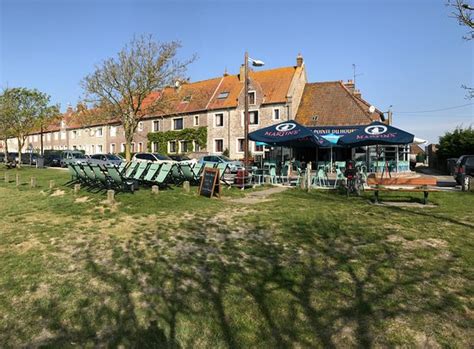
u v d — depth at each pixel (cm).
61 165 3984
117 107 2727
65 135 6838
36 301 502
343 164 1794
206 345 408
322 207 1062
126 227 871
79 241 763
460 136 3572
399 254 646
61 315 465
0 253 702
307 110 3822
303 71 4119
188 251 684
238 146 4122
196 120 4506
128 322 447
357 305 477
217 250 689
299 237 751
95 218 971
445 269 580
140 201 1170
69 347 402
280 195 1348
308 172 1527
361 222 865
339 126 3481
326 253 661
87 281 561
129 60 2631
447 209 1040
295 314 461
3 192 1627
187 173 1518
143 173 1514
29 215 1037
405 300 486
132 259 648
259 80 4284
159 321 448
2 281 567
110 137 5731
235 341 412
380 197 1277
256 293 514
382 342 402
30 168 3725
